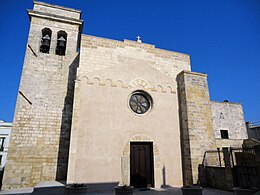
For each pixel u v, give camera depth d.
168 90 13.59
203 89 13.73
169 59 14.86
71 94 14.73
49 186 9.46
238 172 9.83
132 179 10.95
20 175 11.69
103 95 11.68
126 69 12.93
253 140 16.77
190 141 11.94
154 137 11.95
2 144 31.41
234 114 20.97
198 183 11.17
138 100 12.74
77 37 16.73
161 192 9.77
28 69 14.24
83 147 10.22
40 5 16.56
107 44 13.27
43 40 15.77
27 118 13.02
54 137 13.27
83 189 7.92
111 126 11.16
